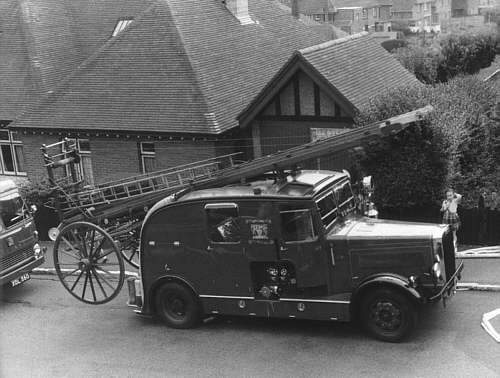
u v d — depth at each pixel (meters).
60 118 22.92
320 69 18.92
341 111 19.16
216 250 11.67
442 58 40.44
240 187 11.81
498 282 13.02
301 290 11.35
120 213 13.24
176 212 11.88
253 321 12.62
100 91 23.06
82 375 11.05
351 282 10.91
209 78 22.06
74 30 28.44
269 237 11.17
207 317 12.90
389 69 22.58
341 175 12.16
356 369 10.20
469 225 15.42
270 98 19.91
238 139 21.14
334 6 103.38
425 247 10.49
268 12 29.55
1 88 26.17
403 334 10.76
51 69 26.31
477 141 18.61
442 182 15.64
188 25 23.97
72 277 16.58
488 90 22.75
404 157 15.50
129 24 25.06
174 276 12.20
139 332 12.63
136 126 21.30
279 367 10.57
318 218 10.88
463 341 10.74
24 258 15.83
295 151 11.79
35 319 13.89
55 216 20.41
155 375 10.79
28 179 22.62
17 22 27.72
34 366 11.59
